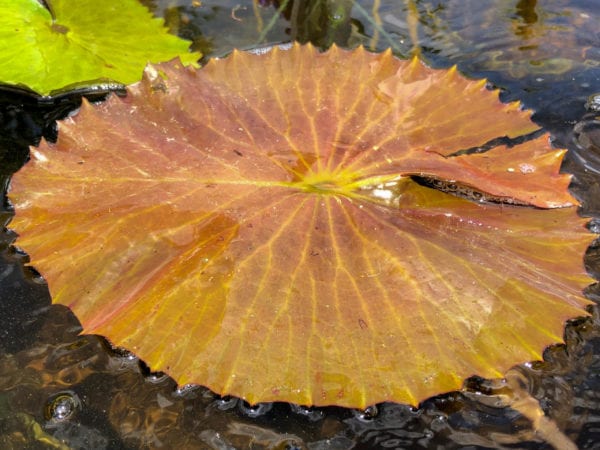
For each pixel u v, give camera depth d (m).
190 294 0.30
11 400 0.29
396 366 0.28
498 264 0.31
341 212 0.33
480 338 0.29
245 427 0.28
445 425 0.28
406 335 0.29
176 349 0.28
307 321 0.29
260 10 0.53
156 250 0.31
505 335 0.29
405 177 0.35
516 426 0.28
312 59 0.42
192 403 0.29
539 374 0.30
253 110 0.38
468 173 0.35
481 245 0.32
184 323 0.29
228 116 0.38
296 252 0.31
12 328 0.31
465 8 0.54
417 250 0.32
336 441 0.28
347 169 0.35
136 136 0.36
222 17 0.52
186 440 0.27
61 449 0.27
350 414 0.28
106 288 0.30
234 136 0.37
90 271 0.31
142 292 0.30
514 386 0.29
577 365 0.30
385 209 0.33
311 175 0.35
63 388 0.29
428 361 0.28
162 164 0.35
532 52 0.49
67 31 0.46
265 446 0.27
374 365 0.28
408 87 0.41
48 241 0.32
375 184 0.34
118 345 0.28
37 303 0.32
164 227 0.32
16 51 0.43
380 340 0.29
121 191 0.33
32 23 0.46
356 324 0.29
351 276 0.30
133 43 0.46
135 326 0.29
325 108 0.39
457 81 0.42
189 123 0.37
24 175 0.34
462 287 0.30
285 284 0.30
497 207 0.34
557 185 0.36
